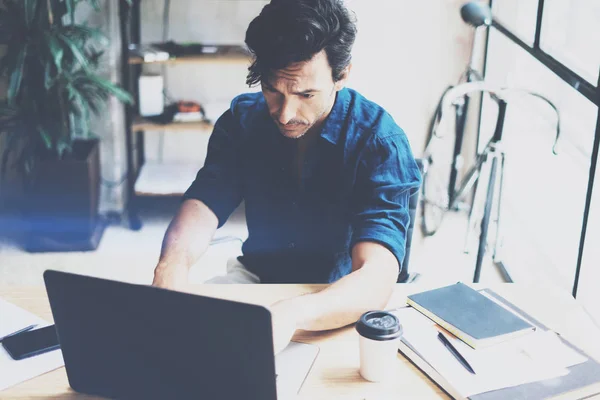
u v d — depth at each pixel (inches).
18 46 116.5
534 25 126.4
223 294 58.0
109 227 142.9
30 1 113.1
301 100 55.2
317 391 46.6
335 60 54.7
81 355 44.9
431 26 146.6
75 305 43.1
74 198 128.8
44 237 130.6
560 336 52.1
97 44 134.9
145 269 124.3
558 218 116.5
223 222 70.1
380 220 60.1
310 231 67.7
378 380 47.6
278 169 66.6
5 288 60.4
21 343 51.3
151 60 131.0
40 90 122.3
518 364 48.3
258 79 55.8
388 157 62.7
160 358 42.4
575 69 106.4
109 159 143.6
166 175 145.7
